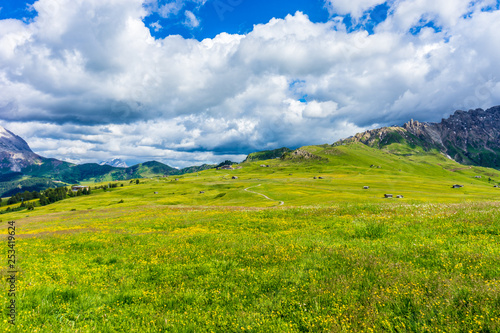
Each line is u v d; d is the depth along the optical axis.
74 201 186.00
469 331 5.80
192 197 149.88
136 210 60.41
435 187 164.25
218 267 12.20
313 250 13.16
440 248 11.73
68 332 7.12
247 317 7.41
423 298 7.36
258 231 21.67
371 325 6.54
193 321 7.54
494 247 11.29
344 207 29.64
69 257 16.28
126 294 9.62
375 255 11.48
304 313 7.43
